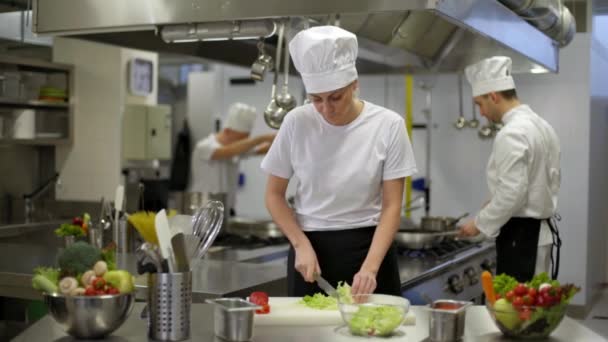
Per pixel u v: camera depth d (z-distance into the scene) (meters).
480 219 3.74
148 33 4.02
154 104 6.69
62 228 3.71
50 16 3.35
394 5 2.76
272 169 2.78
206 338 1.99
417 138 7.40
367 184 2.70
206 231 2.48
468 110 7.19
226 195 4.85
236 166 6.89
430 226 4.71
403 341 1.96
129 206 5.85
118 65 6.10
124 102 6.30
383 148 2.67
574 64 6.64
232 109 6.57
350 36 2.52
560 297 1.97
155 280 1.97
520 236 3.74
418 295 3.48
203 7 3.05
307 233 2.78
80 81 6.20
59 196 6.24
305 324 2.15
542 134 3.75
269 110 3.38
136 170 6.54
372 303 2.17
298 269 2.57
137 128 6.38
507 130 3.67
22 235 5.28
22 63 5.55
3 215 5.88
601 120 7.38
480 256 4.66
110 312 1.97
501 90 3.85
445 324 1.95
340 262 2.74
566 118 6.68
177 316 1.97
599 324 6.38
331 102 2.55
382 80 7.52
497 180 3.69
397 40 3.91
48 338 2.02
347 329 2.09
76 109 6.21
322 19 3.22
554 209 3.83
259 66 3.31
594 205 7.04
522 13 3.88
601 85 7.33
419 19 3.76
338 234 2.74
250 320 1.95
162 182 6.62
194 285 2.88
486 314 2.32
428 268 3.69
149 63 6.52
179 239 1.98
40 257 3.58
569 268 6.69
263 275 3.15
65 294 1.97
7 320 4.39
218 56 4.64
